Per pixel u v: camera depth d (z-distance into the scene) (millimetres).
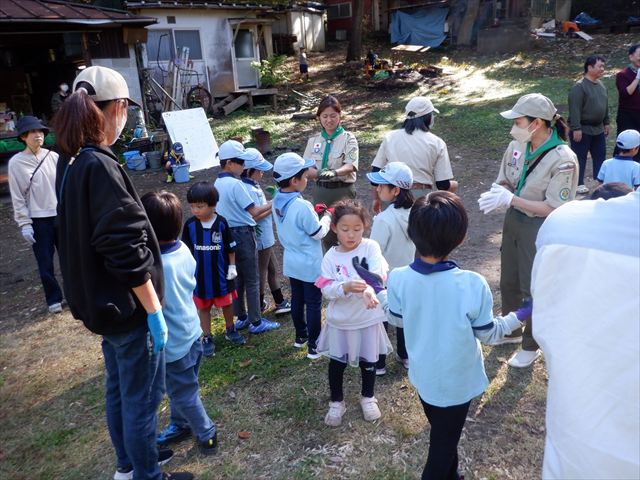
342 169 4012
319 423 2943
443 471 2121
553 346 1276
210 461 2719
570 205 1332
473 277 2025
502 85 14734
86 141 2008
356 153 4141
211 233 3510
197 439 2840
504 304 3391
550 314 1286
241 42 17156
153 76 15406
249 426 2969
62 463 2854
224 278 3623
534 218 3014
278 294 4387
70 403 3410
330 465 2621
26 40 13633
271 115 15234
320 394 3209
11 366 3943
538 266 1318
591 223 1235
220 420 3037
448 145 9859
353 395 3178
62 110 1996
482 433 2738
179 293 2520
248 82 17422
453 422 2119
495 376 3203
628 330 1160
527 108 2803
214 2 16875
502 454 2586
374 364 2873
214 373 3518
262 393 3270
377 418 2924
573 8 21328
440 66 18656
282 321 4254
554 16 20438
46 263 4750
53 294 4863
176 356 2541
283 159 3387
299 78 19141
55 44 14492
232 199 3709
